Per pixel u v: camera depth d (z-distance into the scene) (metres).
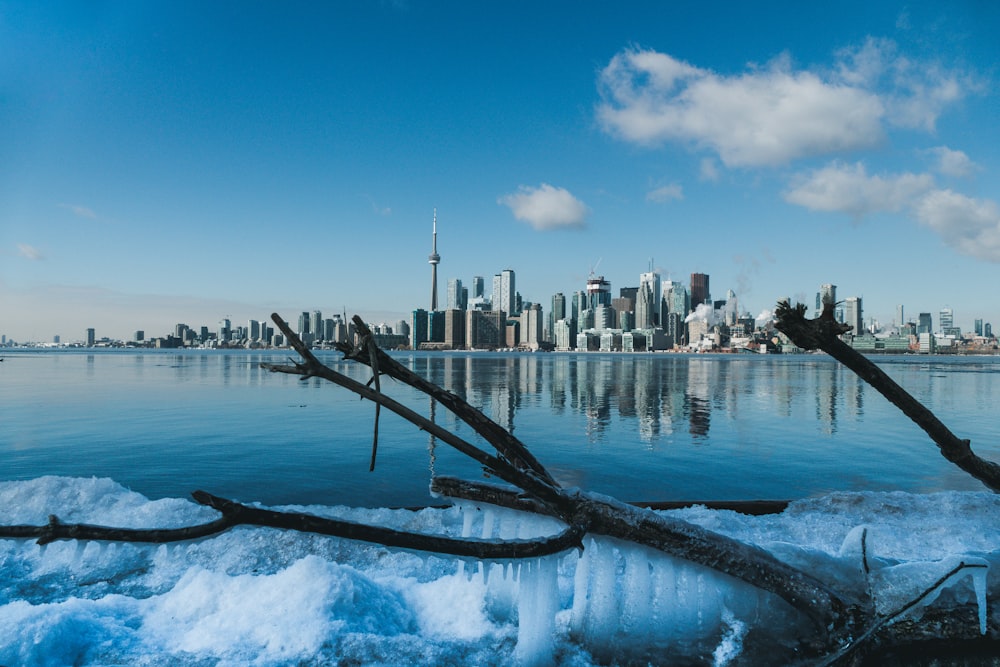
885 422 17.20
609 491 8.56
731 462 10.79
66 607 3.14
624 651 2.95
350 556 4.34
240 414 18.73
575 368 67.06
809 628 3.00
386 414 18.72
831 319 2.81
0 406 21.09
